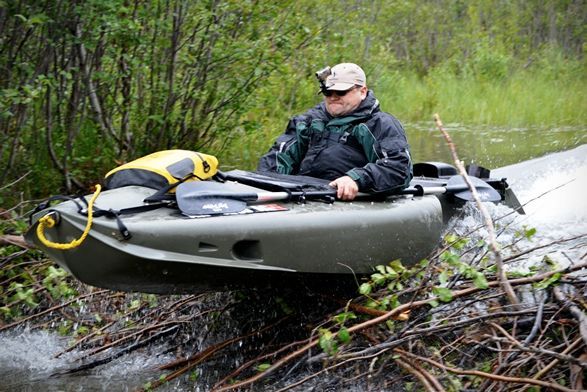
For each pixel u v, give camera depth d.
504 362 3.31
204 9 6.34
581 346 3.32
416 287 3.86
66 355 4.27
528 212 5.81
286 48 6.83
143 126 6.73
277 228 3.69
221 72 6.73
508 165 7.92
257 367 3.85
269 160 4.81
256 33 6.67
